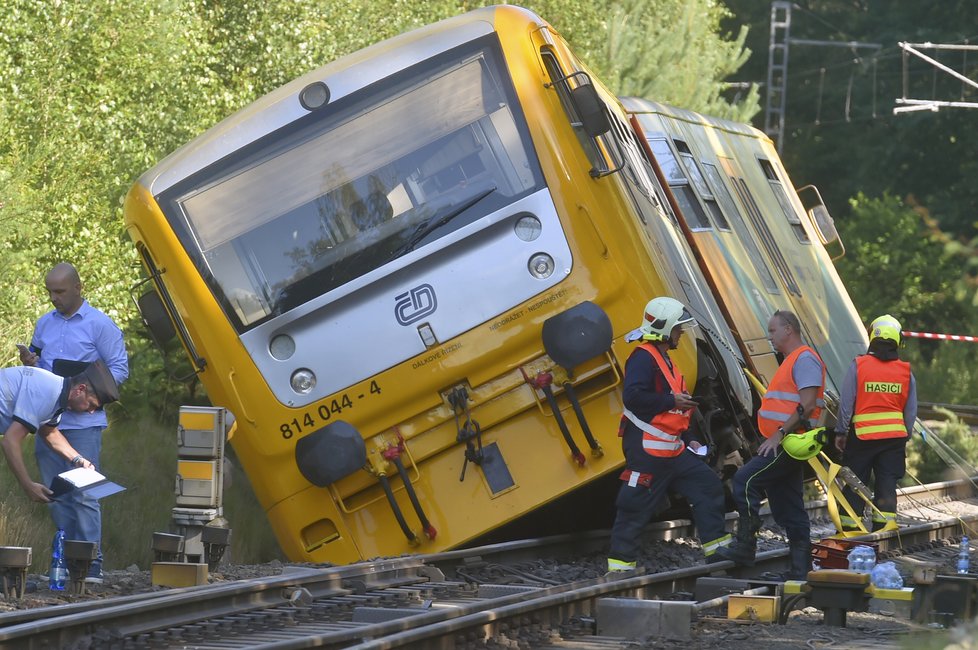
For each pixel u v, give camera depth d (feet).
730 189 198.70
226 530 119.55
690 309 145.89
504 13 135.33
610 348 131.03
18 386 106.63
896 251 492.13
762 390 155.74
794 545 122.01
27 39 209.87
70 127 208.13
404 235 132.36
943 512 222.28
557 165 131.44
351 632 86.28
